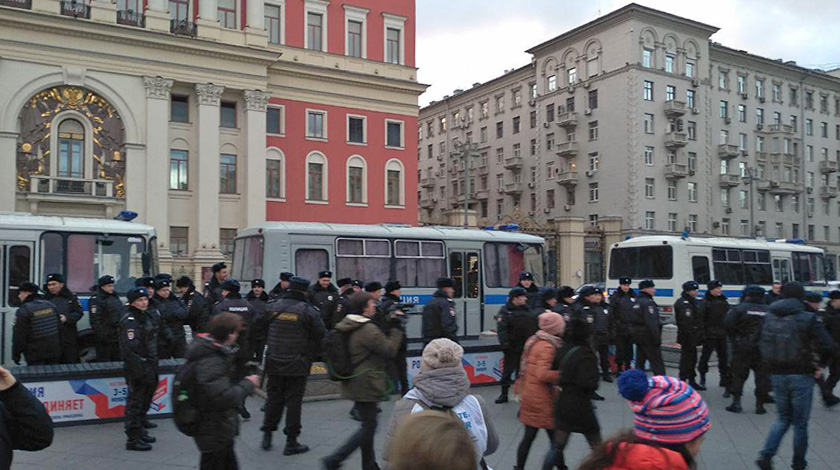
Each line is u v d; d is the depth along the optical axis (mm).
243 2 35688
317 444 8344
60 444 8344
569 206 55750
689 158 54312
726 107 57406
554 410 6156
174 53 32719
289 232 15539
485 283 17906
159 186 32375
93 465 7449
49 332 9773
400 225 17625
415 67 41031
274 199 36281
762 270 22547
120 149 31875
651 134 51625
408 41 41219
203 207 33344
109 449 8125
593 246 39000
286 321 7797
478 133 67688
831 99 66625
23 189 29828
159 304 10664
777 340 6945
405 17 41125
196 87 33375
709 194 55156
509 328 10961
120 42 31438
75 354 10930
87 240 13133
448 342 4797
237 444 8328
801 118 63281
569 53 56406
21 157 29828
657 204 51656
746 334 10406
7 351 12305
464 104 69875
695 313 12180
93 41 30906
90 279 13062
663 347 15680
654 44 52250
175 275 32438
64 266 12859
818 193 64438
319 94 37906
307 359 7836
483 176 66750
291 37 37281
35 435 3271
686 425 3383
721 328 12453
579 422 5969
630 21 50938
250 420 9758
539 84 59469
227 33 34188
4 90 29172
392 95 40250
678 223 52969
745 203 58344
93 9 30859
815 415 10406
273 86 36531
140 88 32188
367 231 16438
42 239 12758
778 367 6949
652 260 20922
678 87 53375
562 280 36094
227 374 5246
